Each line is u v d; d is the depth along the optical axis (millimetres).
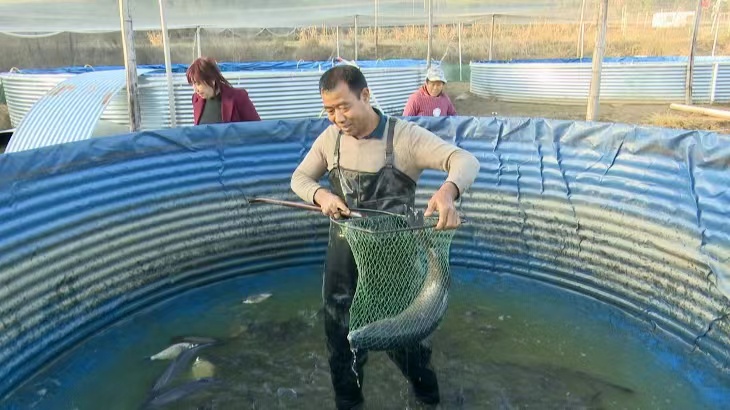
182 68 11594
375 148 2896
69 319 3904
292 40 19047
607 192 4348
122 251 4305
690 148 3877
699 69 14023
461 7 13508
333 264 3070
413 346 3016
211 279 4953
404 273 2912
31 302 3615
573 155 4562
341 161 2977
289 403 3357
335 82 2684
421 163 2906
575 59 17000
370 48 20109
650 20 21094
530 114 13312
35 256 3648
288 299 4668
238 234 5016
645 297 4172
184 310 4496
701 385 3428
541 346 3891
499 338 3996
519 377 3543
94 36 16188
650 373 3564
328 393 3455
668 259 3973
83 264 4012
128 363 3779
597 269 4480
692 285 3812
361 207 2986
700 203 3771
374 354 3775
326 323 3162
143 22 10008
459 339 3982
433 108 6566
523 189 4824
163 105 9906
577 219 4543
